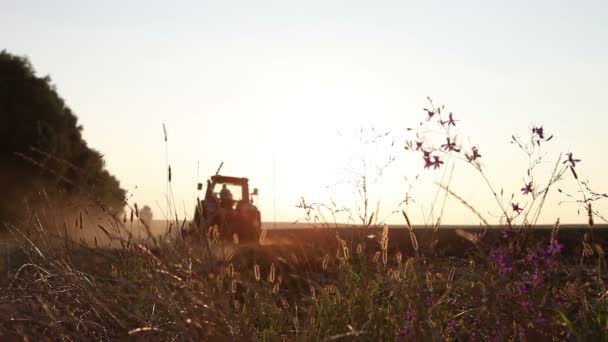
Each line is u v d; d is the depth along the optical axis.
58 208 4.34
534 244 3.58
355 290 4.31
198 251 3.71
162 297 3.67
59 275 4.20
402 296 4.00
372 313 4.00
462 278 3.89
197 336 3.28
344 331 4.12
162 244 3.59
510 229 3.55
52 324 3.56
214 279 3.40
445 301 3.87
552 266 3.55
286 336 4.25
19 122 33.66
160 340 3.65
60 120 36.12
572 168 3.52
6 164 30.06
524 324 3.35
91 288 3.93
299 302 4.86
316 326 4.19
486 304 3.38
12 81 35.75
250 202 19.67
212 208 18.28
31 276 4.46
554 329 3.44
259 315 4.34
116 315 3.86
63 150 35.28
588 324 3.82
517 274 3.45
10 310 3.66
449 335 3.75
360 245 4.39
